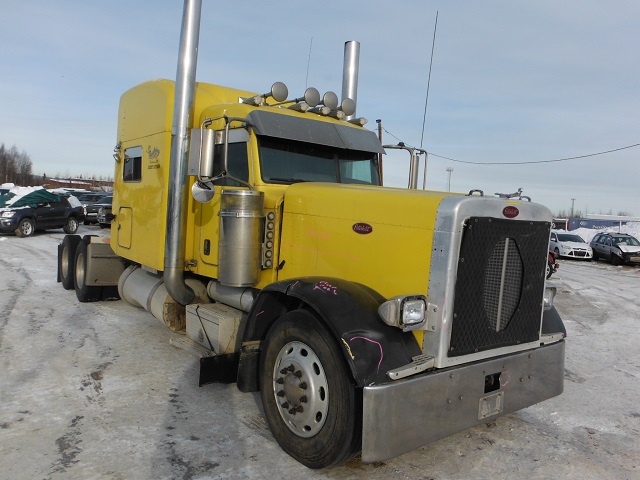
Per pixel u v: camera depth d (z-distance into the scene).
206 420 4.10
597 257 25.67
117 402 4.38
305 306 3.66
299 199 4.23
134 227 6.30
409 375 3.07
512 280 3.54
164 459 3.46
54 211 20.70
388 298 3.44
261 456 3.56
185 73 5.00
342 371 3.12
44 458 3.39
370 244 3.60
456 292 3.17
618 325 9.10
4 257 13.41
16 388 4.58
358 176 5.37
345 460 3.19
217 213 4.86
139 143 6.18
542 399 3.81
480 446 3.94
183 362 5.47
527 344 3.70
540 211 3.67
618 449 4.00
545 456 3.81
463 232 3.17
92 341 6.11
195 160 4.27
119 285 7.01
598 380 5.77
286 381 3.46
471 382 3.28
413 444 3.04
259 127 4.54
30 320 6.99
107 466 3.33
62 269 9.31
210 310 4.99
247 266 4.28
